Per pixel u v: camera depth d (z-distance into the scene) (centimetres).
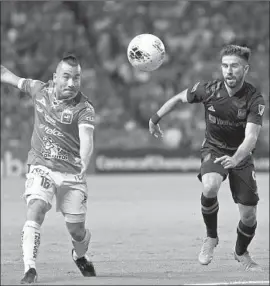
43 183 1842
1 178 6719
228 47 1977
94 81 7712
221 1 8419
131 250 3106
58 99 1867
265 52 8000
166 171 7294
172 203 4838
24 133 6969
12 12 8169
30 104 7375
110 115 7544
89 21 8319
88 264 2069
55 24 8106
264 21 8269
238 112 2008
